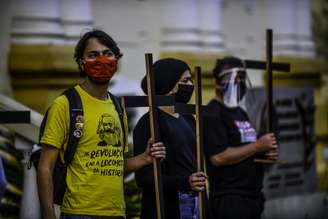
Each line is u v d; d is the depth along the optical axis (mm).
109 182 8328
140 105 9023
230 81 11211
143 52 16609
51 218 8203
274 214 16438
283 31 19703
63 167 8312
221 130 11016
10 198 11914
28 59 14148
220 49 17688
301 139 17516
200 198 9227
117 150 8430
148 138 9305
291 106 17328
